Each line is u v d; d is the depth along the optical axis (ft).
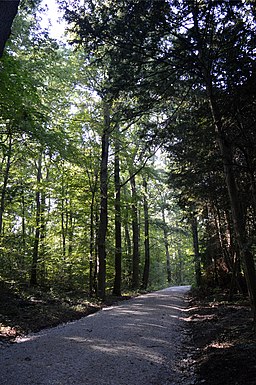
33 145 44.73
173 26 25.38
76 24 26.53
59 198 67.72
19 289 50.70
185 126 33.09
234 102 25.50
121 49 27.07
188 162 39.45
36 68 44.86
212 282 65.67
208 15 24.30
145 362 20.33
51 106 53.16
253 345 20.72
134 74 27.94
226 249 53.57
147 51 27.12
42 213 66.49
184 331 31.53
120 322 34.83
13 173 59.82
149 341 26.12
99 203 67.82
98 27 25.84
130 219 77.56
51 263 68.85
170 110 34.17
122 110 30.09
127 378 17.29
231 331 26.76
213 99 27.37
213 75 26.71
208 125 32.86
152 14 24.38
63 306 45.47
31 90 37.96
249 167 27.99
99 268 60.18
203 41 26.03
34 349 22.93
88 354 21.50
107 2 25.80
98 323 34.35
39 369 18.34
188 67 27.48
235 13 23.36
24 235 60.08
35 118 41.14
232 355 19.60
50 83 54.70
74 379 16.78
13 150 48.08
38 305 42.55
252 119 26.58
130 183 92.89
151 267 137.08
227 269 59.11
